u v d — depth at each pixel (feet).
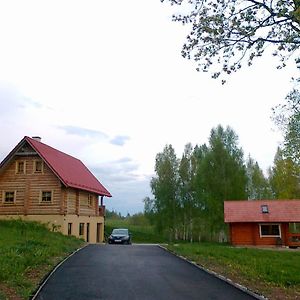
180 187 189.47
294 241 125.49
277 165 180.55
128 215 297.94
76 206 127.24
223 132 179.52
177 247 85.20
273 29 37.11
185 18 38.55
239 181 167.84
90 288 36.55
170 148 191.62
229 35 37.70
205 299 32.40
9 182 122.01
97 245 96.89
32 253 56.54
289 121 95.35
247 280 42.80
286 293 35.94
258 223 128.57
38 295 32.91
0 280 35.99
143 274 46.09
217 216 164.76
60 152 148.66
